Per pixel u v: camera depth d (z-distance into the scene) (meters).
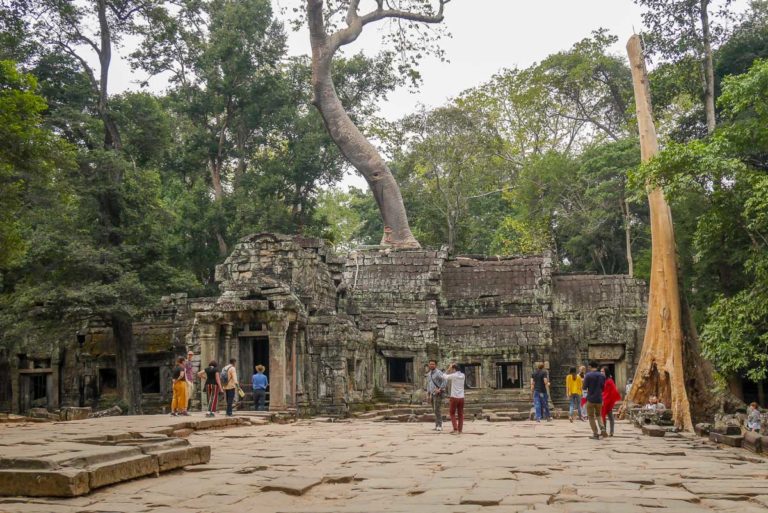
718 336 24.56
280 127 60.97
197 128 59.84
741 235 28.25
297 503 10.62
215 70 57.44
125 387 40.84
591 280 45.19
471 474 13.16
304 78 62.34
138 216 42.59
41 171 31.58
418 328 42.56
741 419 25.62
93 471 11.28
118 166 41.53
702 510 9.37
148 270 42.69
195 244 56.25
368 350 41.28
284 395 33.28
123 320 40.56
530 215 61.94
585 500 10.25
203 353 34.47
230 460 15.35
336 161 61.75
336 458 15.83
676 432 24.33
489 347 41.84
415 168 64.06
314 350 36.53
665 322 28.72
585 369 30.20
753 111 34.62
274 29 61.81
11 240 30.95
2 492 10.98
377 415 35.12
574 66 64.56
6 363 45.72
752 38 40.75
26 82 30.16
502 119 70.69
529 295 44.59
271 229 56.03
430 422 30.89
